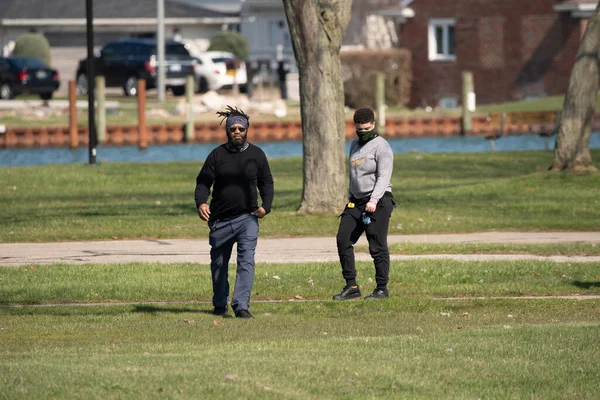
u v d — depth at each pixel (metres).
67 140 140.38
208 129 145.50
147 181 95.44
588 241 60.66
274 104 170.50
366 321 38.28
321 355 30.69
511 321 38.28
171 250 57.38
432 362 29.83
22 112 162.62
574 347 32.06
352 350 31.56
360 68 184.25
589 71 86.38
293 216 69.62
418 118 153.12
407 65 189.88
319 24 68.38
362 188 41.94
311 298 43.72
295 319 38.69
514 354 31.05
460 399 26.05
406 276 47.44
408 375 28.23
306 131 70.38
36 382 26.61
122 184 93.75
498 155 117.69
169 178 97.06
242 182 38.47
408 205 76.94
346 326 37.22
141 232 63.91
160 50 187.00
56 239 62.00
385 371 28.56
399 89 188.62
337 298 42.59
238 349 31.94
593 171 86.75
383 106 152.38
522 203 77.19
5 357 30.89
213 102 170.75
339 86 70.06
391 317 39.09
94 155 106.06
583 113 86.62
